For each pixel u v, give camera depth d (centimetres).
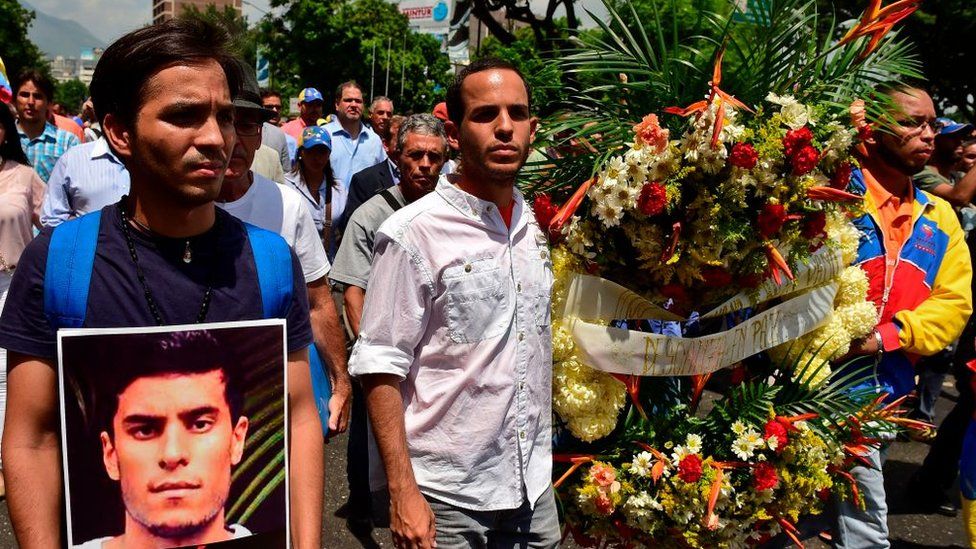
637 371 235
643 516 236
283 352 149
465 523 211
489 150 205
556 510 230
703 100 233
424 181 355
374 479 228
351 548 370
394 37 3578
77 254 141
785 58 251
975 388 349
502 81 206
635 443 243
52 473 143
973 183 445
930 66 1778
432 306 208
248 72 260
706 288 246
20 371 140
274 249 157
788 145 225
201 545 144
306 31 3441
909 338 292
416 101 3644
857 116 236
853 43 251
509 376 211
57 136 641
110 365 138
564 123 240
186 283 146
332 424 286
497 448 211
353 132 785
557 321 232
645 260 234
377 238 209
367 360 202
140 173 142
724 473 238
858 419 261
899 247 301
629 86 237
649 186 217
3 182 407
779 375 269
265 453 148
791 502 246
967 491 343
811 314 262
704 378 250
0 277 402
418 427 211
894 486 484
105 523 139
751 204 237
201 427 143
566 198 246
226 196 267
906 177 308
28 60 4731
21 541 139
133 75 137
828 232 257
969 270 307
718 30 246
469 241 208
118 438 139
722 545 239
